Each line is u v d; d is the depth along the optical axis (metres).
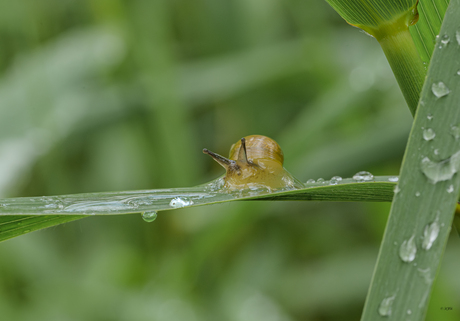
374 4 0.30
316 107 0.37
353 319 0.36
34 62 0.37
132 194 0.31
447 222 0.26
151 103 0.37
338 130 0.38
